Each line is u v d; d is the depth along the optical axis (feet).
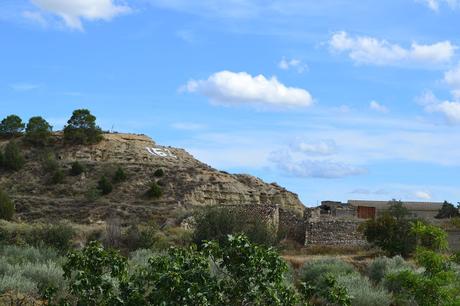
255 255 38.63
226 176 290.35
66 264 42.14
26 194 264.72
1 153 294.87
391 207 213.05
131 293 40.40
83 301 41.06
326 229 191.11
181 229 178.09
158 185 266.77
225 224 140.36
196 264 39.11
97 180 274.77
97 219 214.07
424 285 53.26
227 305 38.99
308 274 101.55
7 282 65.82
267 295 38.73
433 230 57.11
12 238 133.90
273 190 289.12
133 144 340.59
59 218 214.69
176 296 37.86
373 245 168.66
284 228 195.93
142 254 117.70
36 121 335.47
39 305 60.29
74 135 327.67
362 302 76.28
